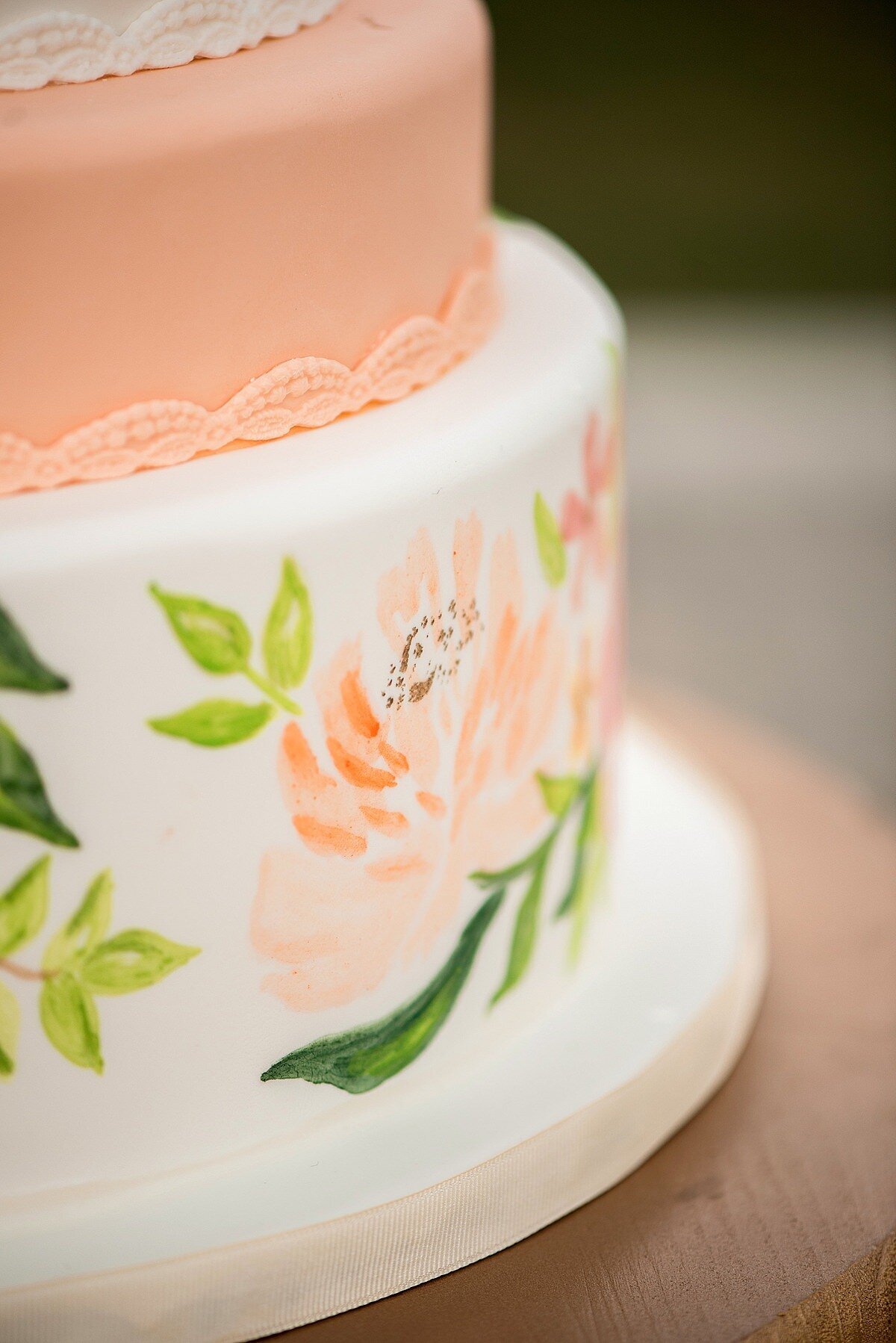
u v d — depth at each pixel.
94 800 0.45
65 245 0.44
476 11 0.52
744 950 0.57
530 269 0.57
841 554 1.43
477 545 0.48
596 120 2.18
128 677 0.45
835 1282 0.50
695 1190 0.52
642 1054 0.53
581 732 0.54
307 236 0.47
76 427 0.45
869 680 1.25
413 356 0.50
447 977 0.51
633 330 1.75
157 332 0.45
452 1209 0.49
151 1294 0.47
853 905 0.62
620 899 0.59
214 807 0.46
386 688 0.47
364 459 0.47
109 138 0.44
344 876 0.48
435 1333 0.48
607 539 0.54
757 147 2.12
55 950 0.46
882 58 2.34
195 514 0.45
